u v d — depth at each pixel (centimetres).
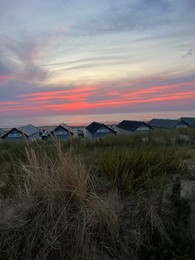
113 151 529
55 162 370
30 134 1816
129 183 358
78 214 303
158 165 420
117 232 297
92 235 295
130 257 287
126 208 328
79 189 321
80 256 279
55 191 318
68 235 289
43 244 285
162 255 283
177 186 361
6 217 305
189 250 287
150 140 1134
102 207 304
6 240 288
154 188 349
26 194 326
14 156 551
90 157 494
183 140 1157
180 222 320
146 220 308
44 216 301
